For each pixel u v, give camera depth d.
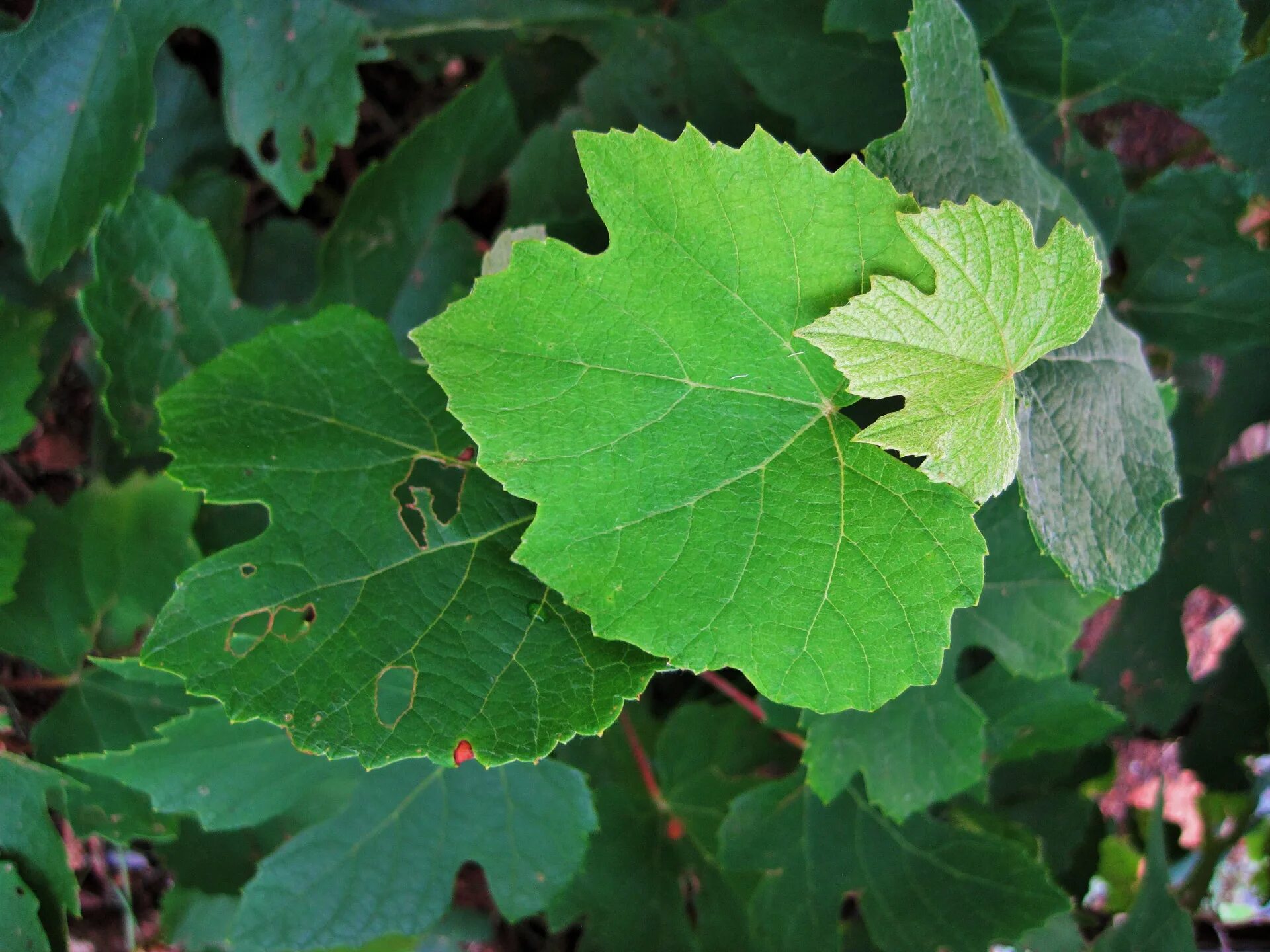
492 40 0.46
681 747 0.46
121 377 0.40
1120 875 0.56
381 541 0.33
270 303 0.48
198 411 0.34
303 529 0.33
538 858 0.41
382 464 0.34
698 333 0.30
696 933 0.46
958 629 0.40
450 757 0.31
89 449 0.48
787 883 0.44
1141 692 0.47
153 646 0.31
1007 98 0.41
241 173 0.49
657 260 0.30
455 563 0.33
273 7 0.40
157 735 0.42
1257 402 0.45
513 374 0.30
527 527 0.33
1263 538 0.45
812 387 0.31
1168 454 0.37
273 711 0.31
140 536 0.41
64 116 0.39
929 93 0.32
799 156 0.29
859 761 0.40
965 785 0.41
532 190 0.44
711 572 0.30
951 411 0.30
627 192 0.29
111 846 0.51
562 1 0.44
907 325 0.29
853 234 0.29
